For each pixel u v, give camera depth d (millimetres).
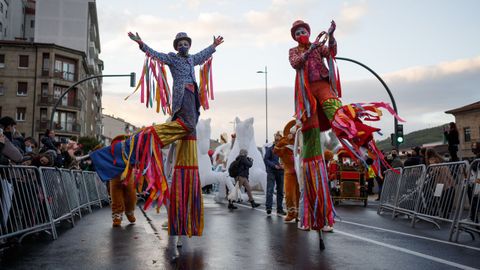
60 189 8469
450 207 7965
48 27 55875
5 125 8664
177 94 6172
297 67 6055
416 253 5660
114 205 8633
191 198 6117
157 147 5984
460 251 5875
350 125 5371
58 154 11227
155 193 5809
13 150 6641
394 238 7035
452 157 13781
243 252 5688
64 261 5141
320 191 5965
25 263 5031
